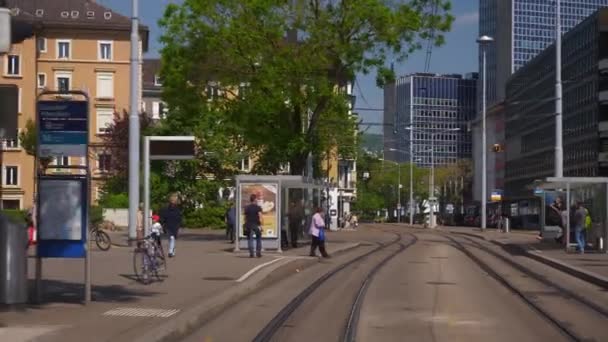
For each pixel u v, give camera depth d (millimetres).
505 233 63938
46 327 11859
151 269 19094
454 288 20219
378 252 36750
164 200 59125
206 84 41125
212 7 39812
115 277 19797
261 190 31219
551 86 97938
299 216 35406
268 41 39438
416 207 134250
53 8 79250
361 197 137000
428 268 26922
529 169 107062
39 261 14539
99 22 78875
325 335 12789
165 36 40531
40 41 78375
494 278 23328
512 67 142125
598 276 21812
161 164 60344
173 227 27125
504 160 122812
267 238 31391
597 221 33844
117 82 79312
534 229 88438
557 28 42062
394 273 24766
